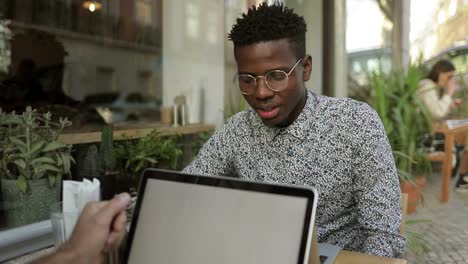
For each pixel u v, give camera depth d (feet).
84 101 10.00
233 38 3.40
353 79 13.94
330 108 3.68
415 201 10.61
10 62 8.57
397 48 14.85
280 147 3.71
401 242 3.42
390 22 15.42
